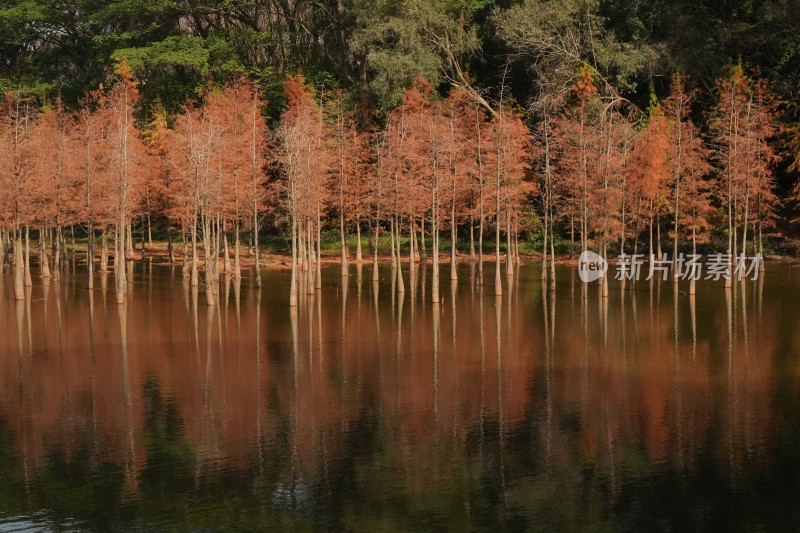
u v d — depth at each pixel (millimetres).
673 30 86688
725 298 58281
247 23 108812
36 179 61938
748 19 91312
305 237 76375
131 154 65250
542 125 77750
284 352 41688
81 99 102438
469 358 40250
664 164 68438
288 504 23828
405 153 67562
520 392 34312
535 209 93438
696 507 23391
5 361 40000
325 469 26250
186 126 69375
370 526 22500
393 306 55719
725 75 83688
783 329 46562
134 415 31516
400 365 38938
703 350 41469
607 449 27688
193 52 99062
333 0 103125
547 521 22688
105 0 106375
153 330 47344
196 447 28141
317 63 104938
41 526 22500
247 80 95062
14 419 31125
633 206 67938
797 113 84062
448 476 25672
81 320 50344
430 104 80500
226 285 61594
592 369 37906
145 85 106938
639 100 91750
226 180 65750
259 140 69938
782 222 87438
